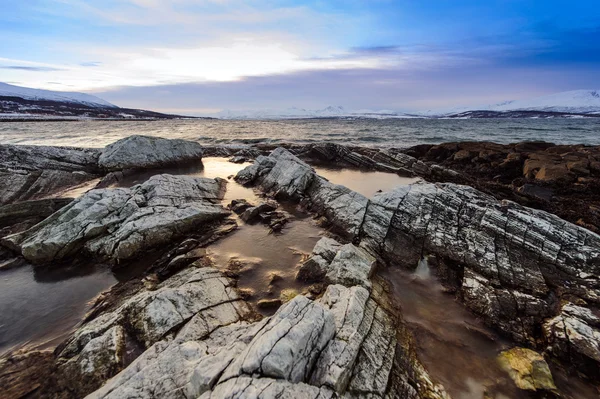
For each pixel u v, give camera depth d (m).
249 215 16.88
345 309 8.21
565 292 10.53
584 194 22.19
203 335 7.77
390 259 12.91
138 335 7.97
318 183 19.77
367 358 6.97
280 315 6.72
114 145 27.14
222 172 28.48
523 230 13.00
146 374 6.15
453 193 16.42
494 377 7.68
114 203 14.73
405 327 9.16
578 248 12.07
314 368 6.11
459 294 10.87
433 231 13.91
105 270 12.14
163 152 29.17
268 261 12.88
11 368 7.36
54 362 7.43
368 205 16.20
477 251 12.54
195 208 15.84
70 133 61.91
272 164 24.94
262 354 5.64
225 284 10.40
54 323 9.30
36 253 12.14
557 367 8.04
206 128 89.75
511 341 8.93
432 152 37.09
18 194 20.03
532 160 28.59
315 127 97.75
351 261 11.29
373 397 6.14
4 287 11.07
